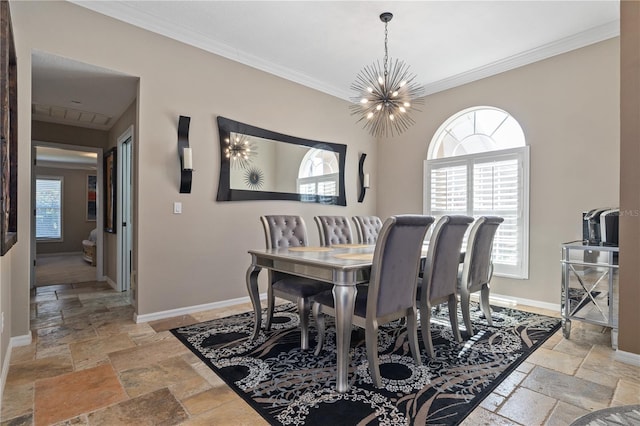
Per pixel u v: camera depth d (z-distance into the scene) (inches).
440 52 144.6
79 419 63.4
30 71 100.2
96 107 154.8
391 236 74.2
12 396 71.1
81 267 242.8
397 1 110.3
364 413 65.2
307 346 95.9
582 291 103.2
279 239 121.6
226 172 141.6
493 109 160.9
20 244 98.1
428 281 90.2
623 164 88.6
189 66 132.1
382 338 105.5
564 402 68.9
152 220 123.1
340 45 139.5
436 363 87.4
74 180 346.6
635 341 86.7
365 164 203.2
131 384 76.2
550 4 111.4
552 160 139.8
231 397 71.0
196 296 134.0
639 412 56.4
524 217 146.9
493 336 107.3
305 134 172.9
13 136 93.9
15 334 97.3
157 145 124.2
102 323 118.7
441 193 177.2
